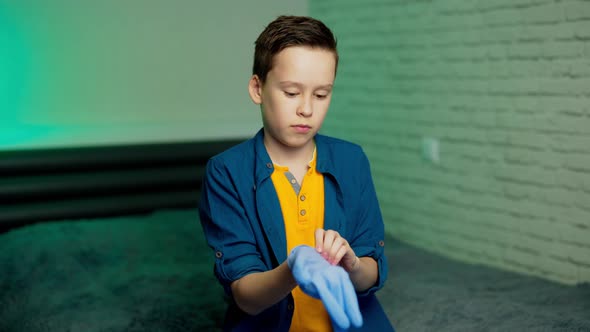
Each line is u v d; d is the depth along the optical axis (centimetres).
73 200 403
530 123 299
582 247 279
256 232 146
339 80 439
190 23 523
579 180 278
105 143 445
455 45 338
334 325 142
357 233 154
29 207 388
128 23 507
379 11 395
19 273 289
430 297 259
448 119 347
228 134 486
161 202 415
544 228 297
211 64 533
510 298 258
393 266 314
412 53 370
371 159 413
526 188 304
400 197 390
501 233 321
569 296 258
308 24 136
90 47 499
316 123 138
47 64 491
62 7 489
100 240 332
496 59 314
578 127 276
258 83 143
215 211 149
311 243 148
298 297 149
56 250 314
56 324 240
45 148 427
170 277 287
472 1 324
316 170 149
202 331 234
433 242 366
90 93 504
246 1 535
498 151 318
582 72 272
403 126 382
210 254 321
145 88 518
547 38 286
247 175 149
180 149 445
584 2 268
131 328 236
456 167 345
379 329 151
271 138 148
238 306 148
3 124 488
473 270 305
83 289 273
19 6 479
